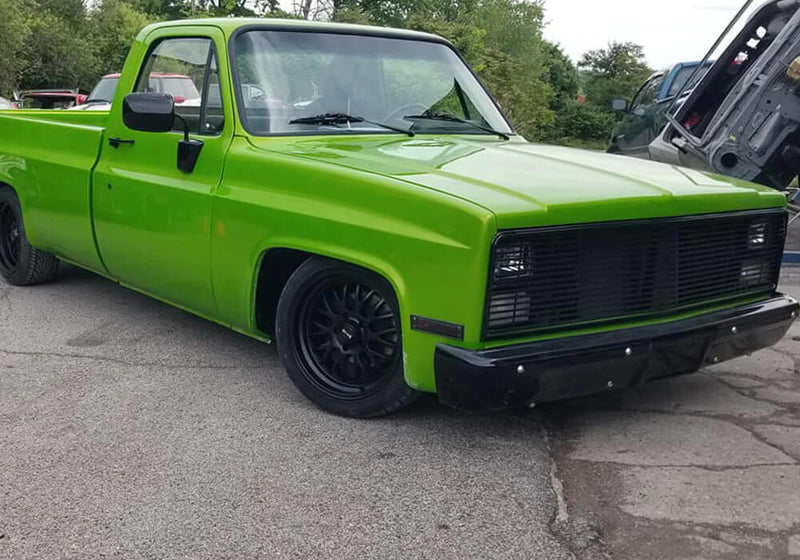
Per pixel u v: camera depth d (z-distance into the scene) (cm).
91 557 294
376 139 458
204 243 448
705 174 440
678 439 385
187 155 459
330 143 443
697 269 393
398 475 353
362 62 491
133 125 449
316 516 320
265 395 441
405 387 384
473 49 2908
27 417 412
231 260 433
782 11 897
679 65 1247
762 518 314
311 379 418
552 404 427
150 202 482
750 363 492
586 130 5259
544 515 320
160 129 451
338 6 3609
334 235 380
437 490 340
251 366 486
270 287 436
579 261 355
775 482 342
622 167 421
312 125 455
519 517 319
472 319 337
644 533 306
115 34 4072
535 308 349
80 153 552
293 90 462
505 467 359
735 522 312
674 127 958
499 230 332
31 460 366
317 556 294
